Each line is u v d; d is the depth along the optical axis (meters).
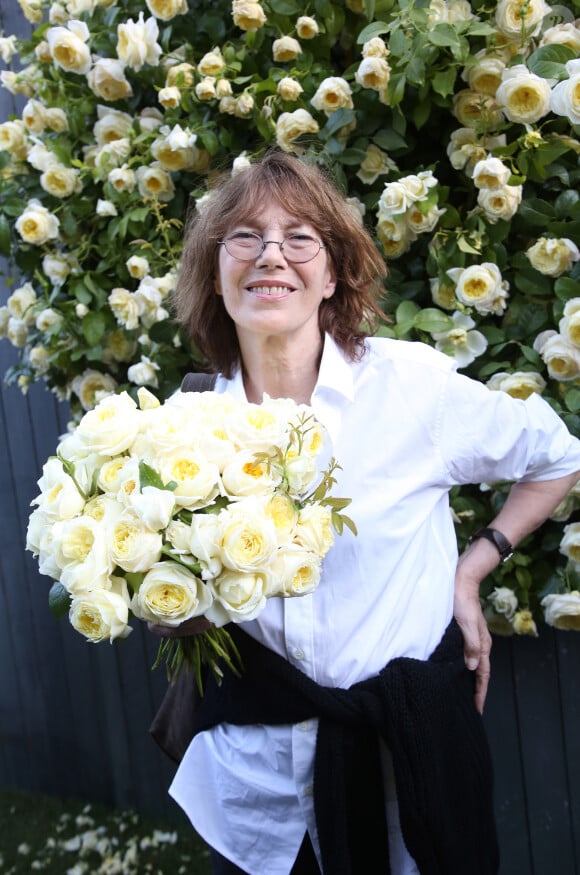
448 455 1.54
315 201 1.50
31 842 3.21
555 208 1.95
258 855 1.54
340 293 1.61
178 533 1.15
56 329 2.29
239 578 1.14
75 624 1.15
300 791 1.47
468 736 1.48
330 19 2.06
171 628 1.28
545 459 1.61
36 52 2.36
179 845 3.08
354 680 1.44
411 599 1.49
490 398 1.56
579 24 2.01
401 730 1.40
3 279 3.26
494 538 1.67
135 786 3.38
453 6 1.99
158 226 2.23
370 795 1.44
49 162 2.30
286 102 2.09
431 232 2.09
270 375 1.60
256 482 1.18
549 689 2.34
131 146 2.25
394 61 1.95
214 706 1.58
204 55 2.25
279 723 1.47
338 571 1.45
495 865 1.54
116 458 1.23
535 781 2.40
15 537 3.53
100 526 1.14
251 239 1.48
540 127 1.91
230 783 1.54
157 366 2.24
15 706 3.71
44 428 3.34
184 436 1.19
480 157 1.97
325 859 1.42
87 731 3.49
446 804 1.42
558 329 2.01
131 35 2.12
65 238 2.41
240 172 1.54
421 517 1.52
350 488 1.48
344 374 1.52
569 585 1.99
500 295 1.95
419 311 2.00
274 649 1.47
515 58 1.95
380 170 2.05
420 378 1.53
